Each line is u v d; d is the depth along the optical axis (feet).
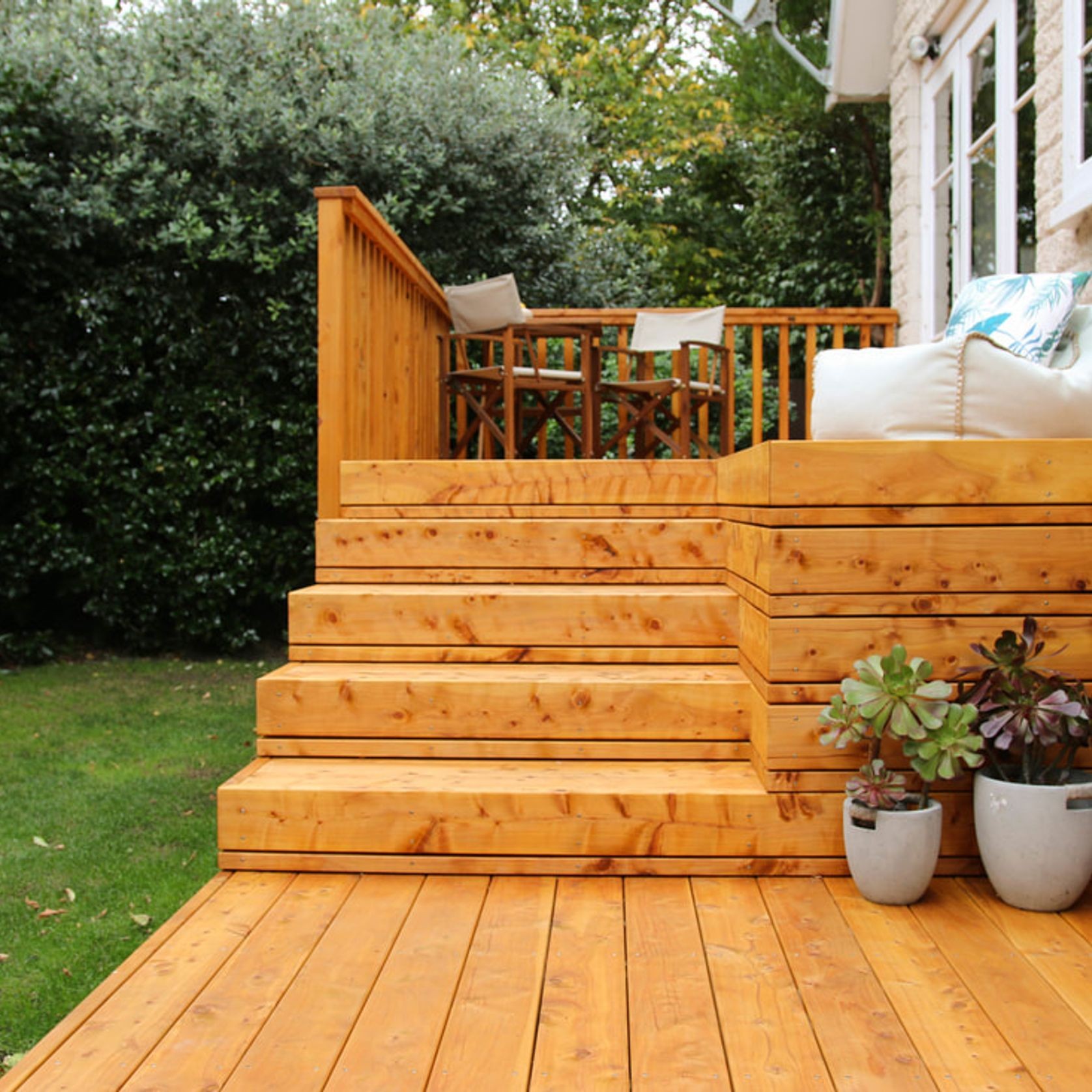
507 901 8.34
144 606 21.74
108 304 20.94
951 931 7.68
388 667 10.65
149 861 11.18
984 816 8.19
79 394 21.25
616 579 11.79
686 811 8.84
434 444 19.38
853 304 38.42
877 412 9.83
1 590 21.27
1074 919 7.89
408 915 8.05
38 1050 6.10
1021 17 14.94
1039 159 13.92
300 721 9.99
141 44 21.72
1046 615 8.75
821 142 37.78
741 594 10.43
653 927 7.79
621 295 31.42
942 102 18.28
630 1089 5.68
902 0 19.48
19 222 20.16
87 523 22.15
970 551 8.75
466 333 18.60
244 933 7.72
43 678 20.07
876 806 8.13
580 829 8.88
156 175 20.74
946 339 9.70
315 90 22.21
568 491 12.85
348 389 13.51
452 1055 6.03
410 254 16.30
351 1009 6.56
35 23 22.18
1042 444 8.74
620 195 48.26
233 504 21.70
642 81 49.16
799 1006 6.57
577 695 9.82
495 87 24.61
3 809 12.78
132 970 7.11
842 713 8.38
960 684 8.78
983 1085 5.67
